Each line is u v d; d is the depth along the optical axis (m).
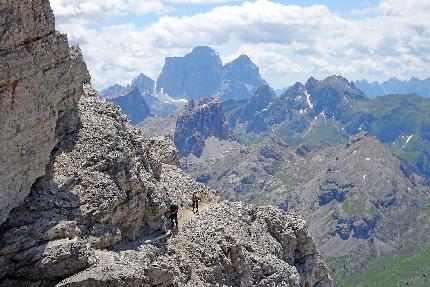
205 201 86.00
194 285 62.56
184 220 73.62
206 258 65.81
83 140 61.34
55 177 56.44
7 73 48.47
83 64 61.41
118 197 58.94
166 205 70.19
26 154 51.66
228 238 68.69
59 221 51.91
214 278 64.81
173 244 66.81
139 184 63.28
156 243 64.25
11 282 47.75
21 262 48.16
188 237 68.62
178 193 83.50
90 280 47.34
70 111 61.34
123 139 66.62
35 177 53.12
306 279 86.19
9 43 49.16
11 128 49.59
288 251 84.12
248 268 69.38
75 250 48.81
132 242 62.06
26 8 50.66
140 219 64.50
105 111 68.94
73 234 51.59
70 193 55.88
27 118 51.41
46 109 54.12
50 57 54.34
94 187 57.53
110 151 62.09
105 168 60.41
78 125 62.88
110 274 48.62
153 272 54.84
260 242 78.06
